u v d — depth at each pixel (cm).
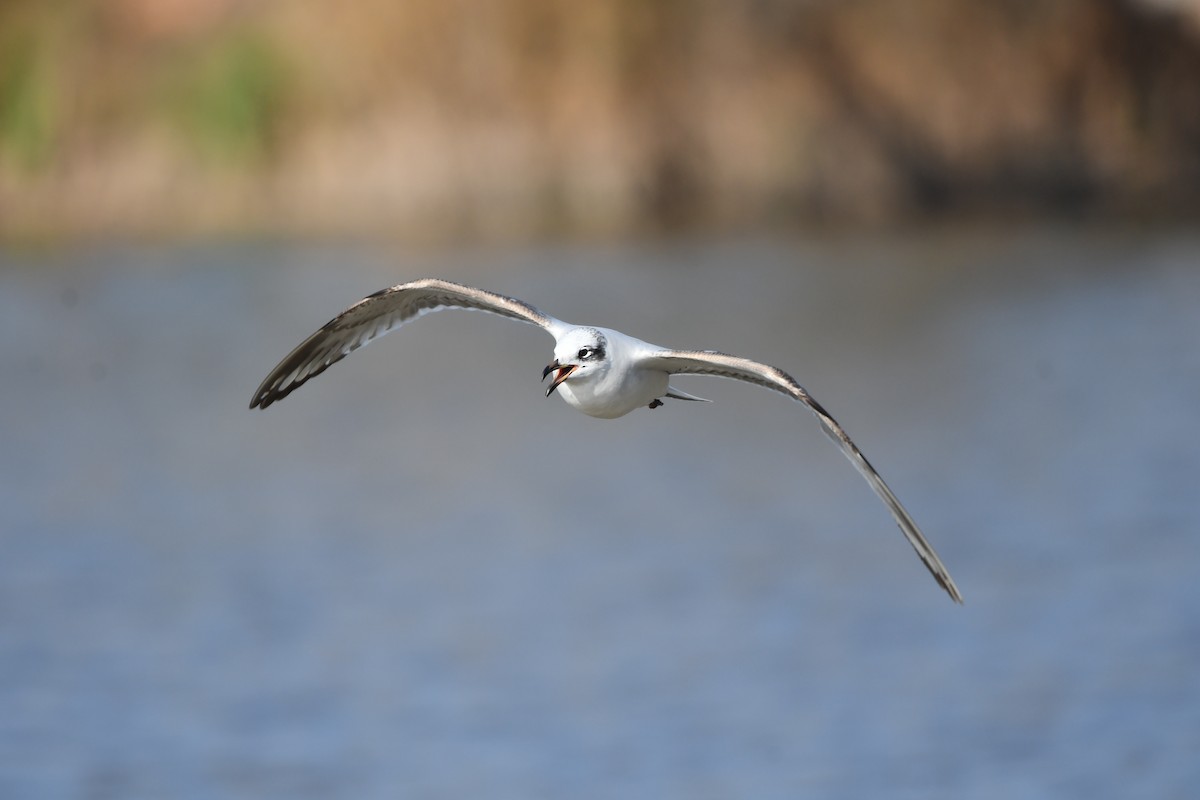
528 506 2138
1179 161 4625
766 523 2053
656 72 4131
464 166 4016
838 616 1728
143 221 4016
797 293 3456
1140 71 4656
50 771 1396
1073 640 1644
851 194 4219
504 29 4053
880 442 2427
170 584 1850
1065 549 1916
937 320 3228
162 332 3145
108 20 4188
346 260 3744
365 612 1756
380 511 2122
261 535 2016
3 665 1611
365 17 4050
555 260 3753
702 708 1503
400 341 3297
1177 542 1933
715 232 4050
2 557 1933
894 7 4416
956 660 1603
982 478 2222
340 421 2620
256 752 1438
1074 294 3506
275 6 4134
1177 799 1327
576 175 4031
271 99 4050
